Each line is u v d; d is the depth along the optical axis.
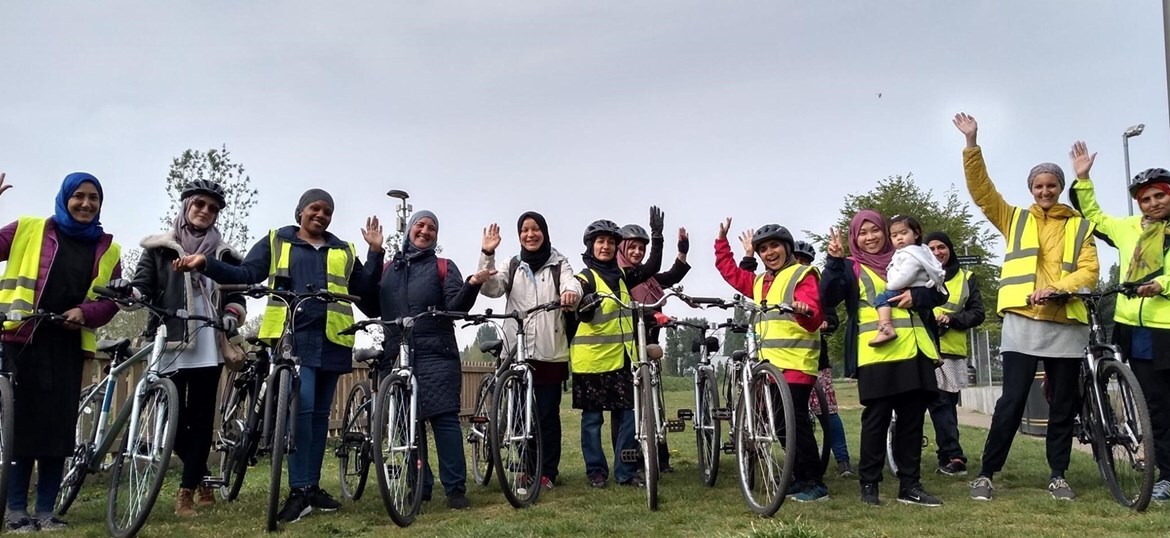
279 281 5.44
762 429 5.13
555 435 6.34
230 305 5.66
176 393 4.69
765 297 5.83
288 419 5.02
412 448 5.17
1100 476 6.24
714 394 6.24
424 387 5.52
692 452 8.77
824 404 6.02
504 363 6.24
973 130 5.82
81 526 5.11
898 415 5.46
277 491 4.81
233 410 5.62
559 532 4.62
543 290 6.25
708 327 5.91
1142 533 4.39
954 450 6.82
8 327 4.90
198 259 4.94
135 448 4.77
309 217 5.59
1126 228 5.70
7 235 5.07
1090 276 5.50
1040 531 4.46
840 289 5.36
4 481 4.62
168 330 5.33
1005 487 6.04
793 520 4.80
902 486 5.40
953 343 6.98
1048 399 5.73
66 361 5.13
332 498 5.60
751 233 6.84
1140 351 5.48
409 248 5.87
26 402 4.96
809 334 5.66
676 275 7.82
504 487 5.30
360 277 5.86
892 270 5.31
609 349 6.19
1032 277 5.59
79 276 5.19
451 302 5.60
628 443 6.25
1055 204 5.70
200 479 5.59
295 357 5.15
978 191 5.87
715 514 5.06
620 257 7.18
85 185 5.25
